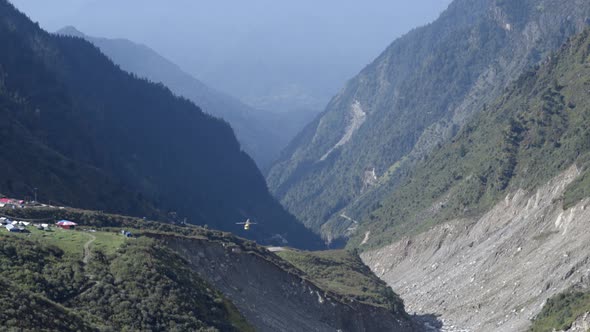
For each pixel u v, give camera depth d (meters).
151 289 131.88
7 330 100.00
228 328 136.50
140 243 144.12
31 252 127.75
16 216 153.12
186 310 132.00
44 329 105.06
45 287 121.38
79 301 122.62
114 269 133.25
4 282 112.19
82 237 142.62
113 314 123.12
